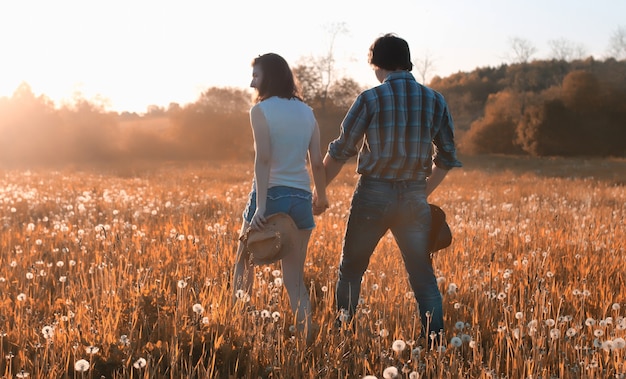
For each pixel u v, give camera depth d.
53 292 5.16
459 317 4.47
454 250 6.63
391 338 3.84
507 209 12.19
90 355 3.21
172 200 13.62
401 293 4.76
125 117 111.44
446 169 4.32
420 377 3.21
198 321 3.77
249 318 3.83
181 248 6.38
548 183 23.86
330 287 4.66
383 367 3.32
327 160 4.20
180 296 4.12
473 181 25.14
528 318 4.28
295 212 4.22
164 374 3.17
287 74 4.33
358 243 4.11
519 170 37.97
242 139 72.56
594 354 3.46
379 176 3.98
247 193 16.98
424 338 3.81
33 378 3.11
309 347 3.64
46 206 11.52
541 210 11.92
